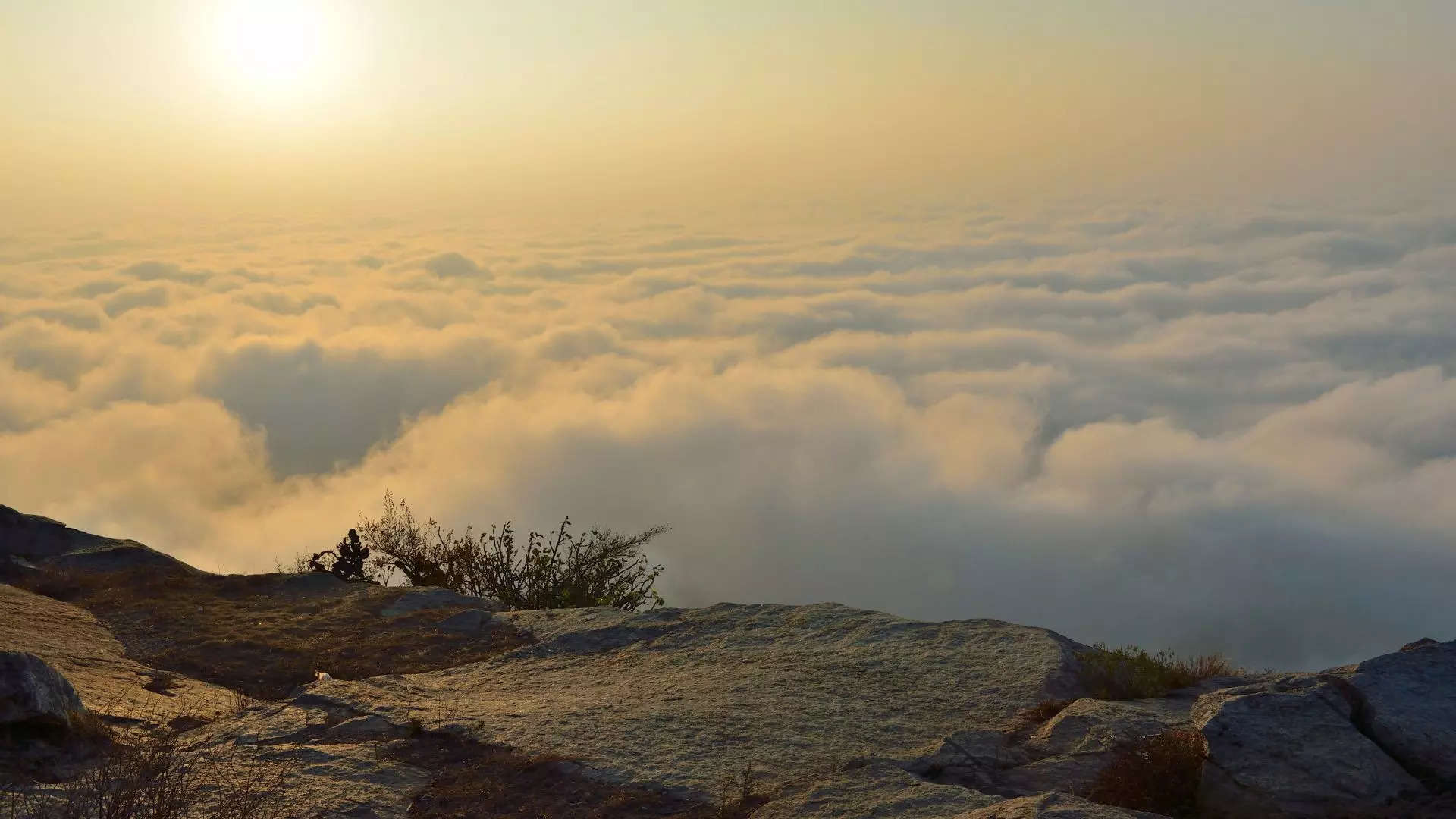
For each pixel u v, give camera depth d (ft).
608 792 19.34
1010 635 29.14
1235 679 26.48
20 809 15.69
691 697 25.32
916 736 22.49
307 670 29.50
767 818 17.98
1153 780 18.56
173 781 17.76
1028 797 17.01
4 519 42.50
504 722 22.81
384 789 19.06
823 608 33.14
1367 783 16.75
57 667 26.61
